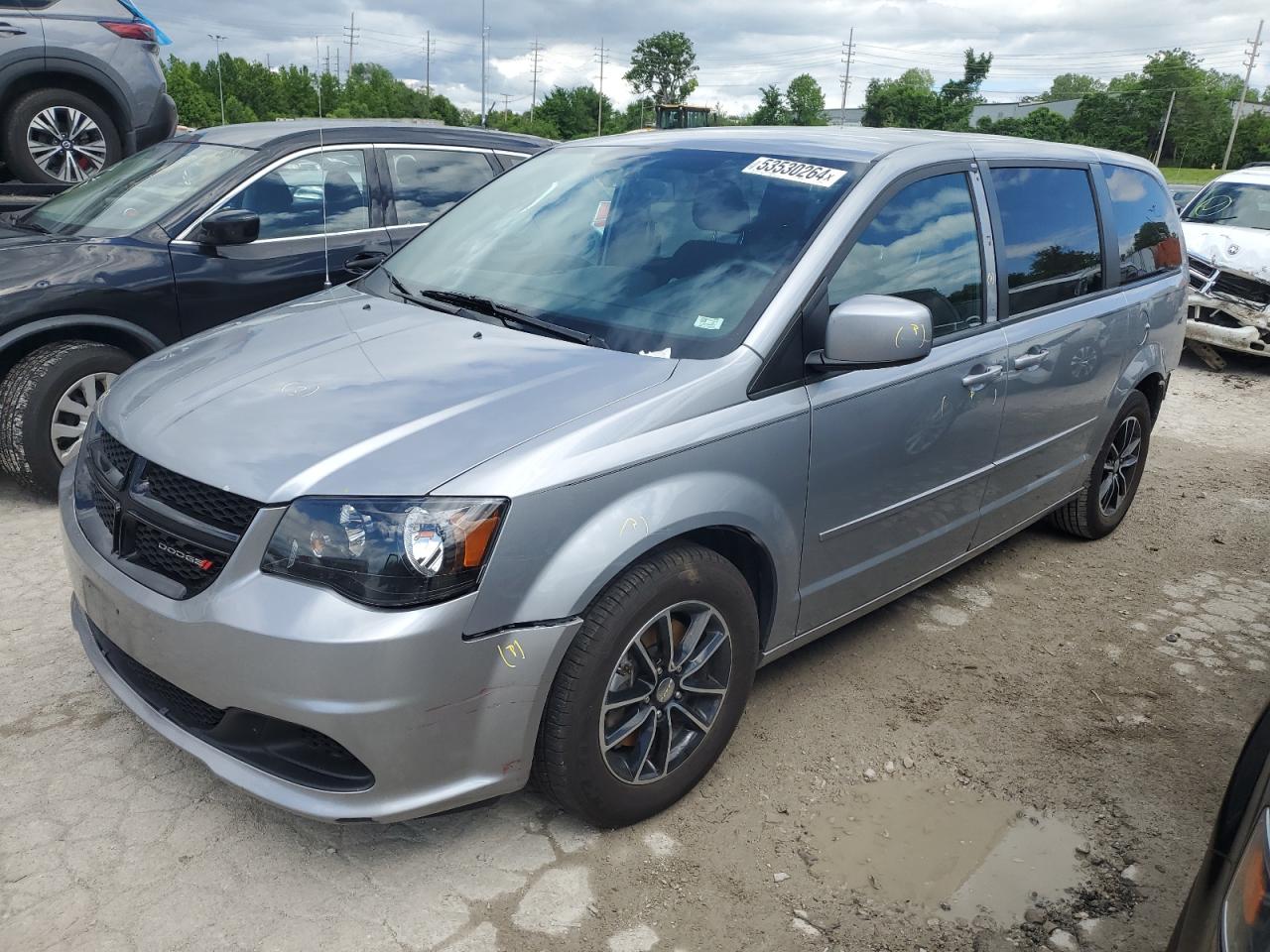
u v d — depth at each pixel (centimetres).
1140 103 11819
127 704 261
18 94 785
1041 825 291
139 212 505
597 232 338
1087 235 438
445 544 221
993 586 454
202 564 233
